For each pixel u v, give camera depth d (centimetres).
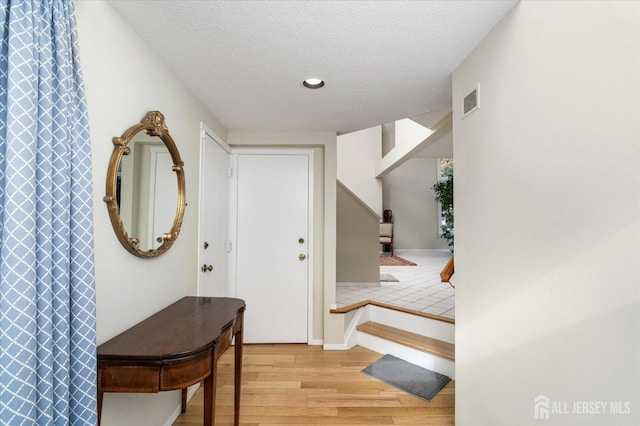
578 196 92
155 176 153
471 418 148
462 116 161
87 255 94
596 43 86
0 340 70
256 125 272
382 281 466
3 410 70
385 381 224
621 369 79
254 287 298
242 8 122
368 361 258
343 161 550
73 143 92
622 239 79
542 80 106
